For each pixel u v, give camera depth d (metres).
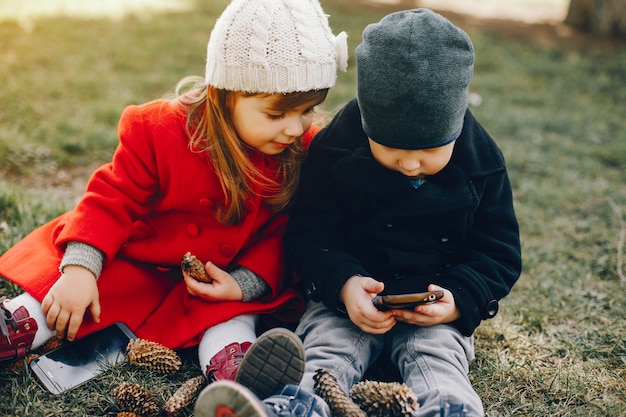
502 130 4.86
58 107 4.38
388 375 2.03
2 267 2.07
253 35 1.81
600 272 2.83
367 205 2.00
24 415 1.71
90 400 1.79
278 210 2.13
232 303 2.02
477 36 8.52
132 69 5.45
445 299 1.84
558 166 4.18
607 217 3.44
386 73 1.73
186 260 1.99
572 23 9.77
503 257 1.97
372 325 1.82
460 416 1.60
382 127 1.78
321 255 1.97
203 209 2.07
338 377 1.81
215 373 1.81
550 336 2.30
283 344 1.57
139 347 1.91
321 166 2.07
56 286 1.90
